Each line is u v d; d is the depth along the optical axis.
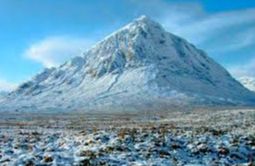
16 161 18.08
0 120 74.88
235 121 51.91
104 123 58.72
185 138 25.45
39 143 25.02
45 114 127.25
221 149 22.78
